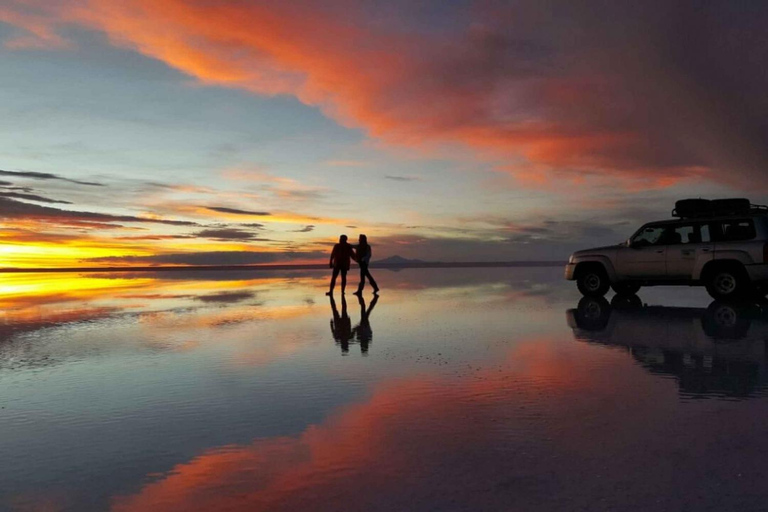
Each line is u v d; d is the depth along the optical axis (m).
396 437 3.76
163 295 17.75
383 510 2.74
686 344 7.07
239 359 6.58
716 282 12.08
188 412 4.45
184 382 5.47
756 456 3.31
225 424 4.13
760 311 10.50
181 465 3.36
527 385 5.09
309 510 2.76
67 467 3.36
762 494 2.82
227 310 12.38
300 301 14.60
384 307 12.50
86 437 3.89
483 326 9.05
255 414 4.36
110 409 4.57
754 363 5.89
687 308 11.33
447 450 3.50
